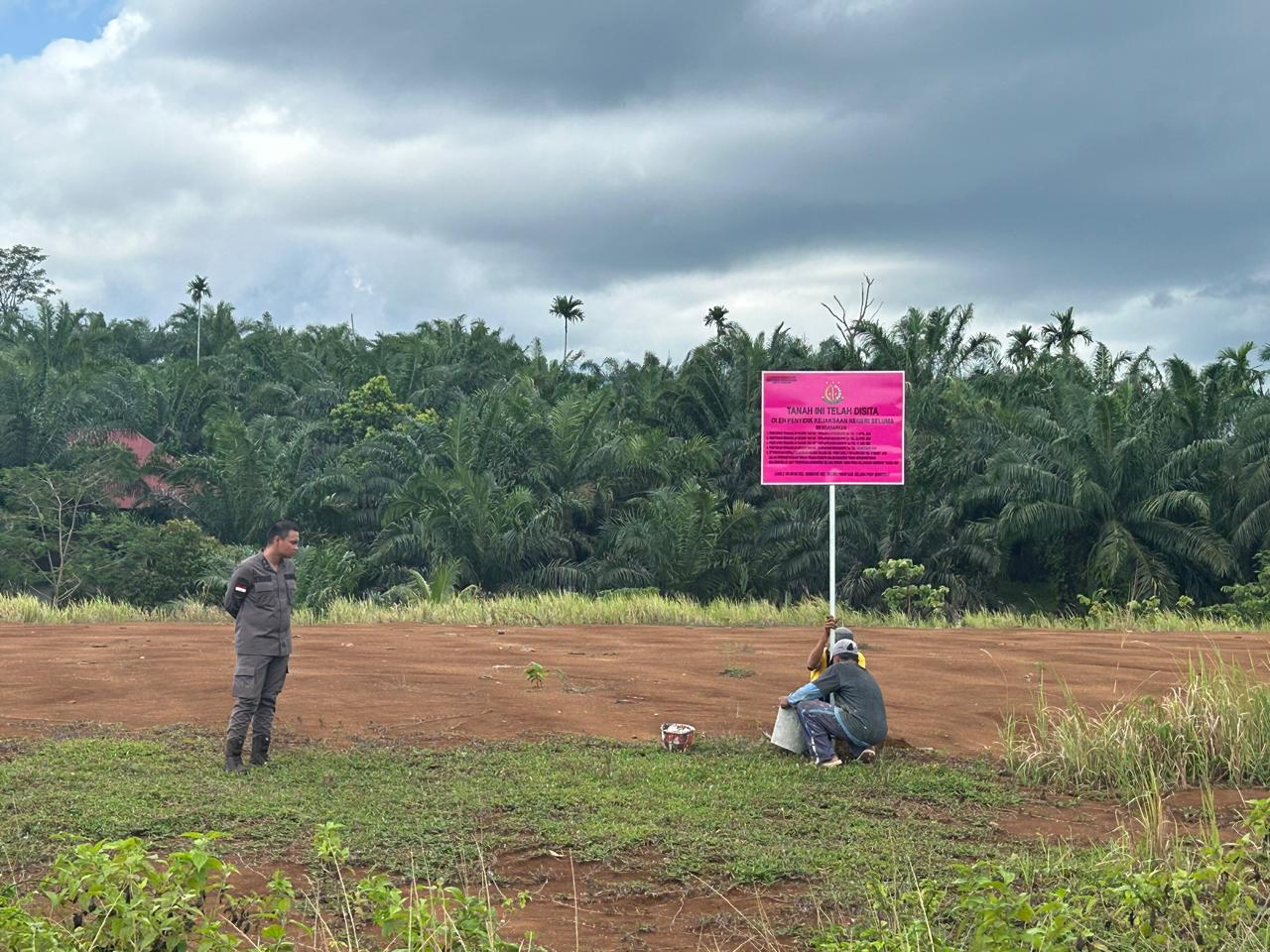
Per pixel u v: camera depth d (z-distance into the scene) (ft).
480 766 27.84
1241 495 119.14
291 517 146.51
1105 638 56.03
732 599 127.95
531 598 78.43
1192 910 15.37
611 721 34.01
